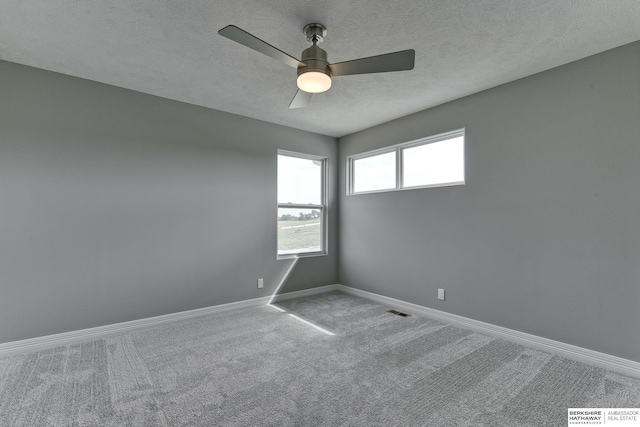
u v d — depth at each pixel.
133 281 3.06
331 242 4.75
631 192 2.21
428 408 1.85
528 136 2.74
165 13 1.93
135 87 3.03
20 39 2.21
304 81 2.00
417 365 2.37
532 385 2.09
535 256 2.69
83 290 2.81
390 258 3.98
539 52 2.36
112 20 2.00
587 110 2.41
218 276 3.62
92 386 2.07
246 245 3.85
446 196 3.37
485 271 3.03
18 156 2.56
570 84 2.50
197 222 3.47
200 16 1.96
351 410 1.83
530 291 2.71
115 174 2.98
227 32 1.57
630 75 2.21
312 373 2.25
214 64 2.58
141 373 2.24
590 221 2.39
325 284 4.66
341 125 4.23
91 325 2.85
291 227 4.40
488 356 2.52
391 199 3.99
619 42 2.21
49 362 2.39
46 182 2.66
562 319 2.53
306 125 4.23
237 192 3.78
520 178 2.79
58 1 1.81
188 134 3.42
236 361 2.44
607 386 2.07
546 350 2.60
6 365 2.34
